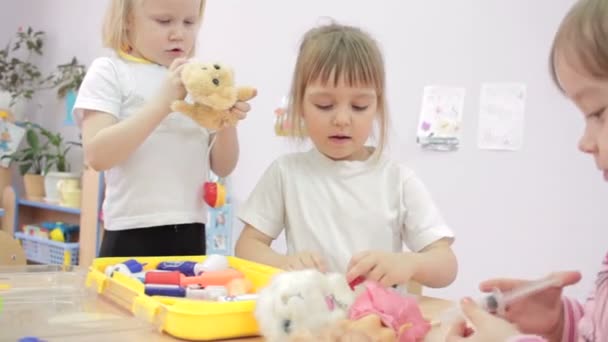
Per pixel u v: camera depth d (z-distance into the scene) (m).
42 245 2.67
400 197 1.03
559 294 0.70
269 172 1.07
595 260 1.52
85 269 0.89
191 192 1.11
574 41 0.54
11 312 0.67
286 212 1.05
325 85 0.96
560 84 0.57
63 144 2.97
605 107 0.53
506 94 1.66
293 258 0.90
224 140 1.13
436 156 1.78
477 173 1.71
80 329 0.62
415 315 0.63
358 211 1.02
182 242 1.09
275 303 0.61
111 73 1.08
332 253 1.00
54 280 0.81
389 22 1.87
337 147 1.00
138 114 0.98
